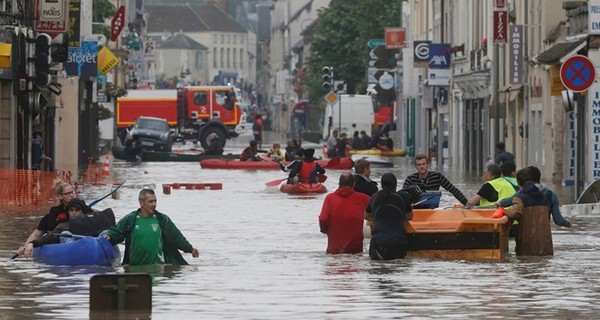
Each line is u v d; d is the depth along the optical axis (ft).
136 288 107.55
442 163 515.91
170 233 140.26
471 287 121.90
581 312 106.63
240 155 447.42
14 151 282.97
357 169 165.17
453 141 495.41
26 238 170.71
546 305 110.42
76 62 358.23
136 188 291.17
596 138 225.15
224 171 387.55
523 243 149.38
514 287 121.90
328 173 378.94
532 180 150.30
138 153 460.55
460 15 492.13
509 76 385.91
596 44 278.05
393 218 145.89
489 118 433.89
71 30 352.69
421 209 153.17
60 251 139.64
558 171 335.06
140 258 139.03
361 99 590.55
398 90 643.45
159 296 115.96
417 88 578.25
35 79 246.68
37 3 296.10
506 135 408.05
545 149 346.54
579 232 180.14
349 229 152.25
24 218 202.39
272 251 156.04
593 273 132.67
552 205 151.43
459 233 146.82
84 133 450.71
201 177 349.82
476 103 456.86
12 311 107.14
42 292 118.52
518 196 148.97
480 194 161.58
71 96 410.72
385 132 565.12
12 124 281.33
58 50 293.02
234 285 123.54
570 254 150.92
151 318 103.71
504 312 106.63
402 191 147.84
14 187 246.06
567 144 313.12
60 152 407.64
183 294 117.19
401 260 144.56
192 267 138.31
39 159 301.63
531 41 370.53
